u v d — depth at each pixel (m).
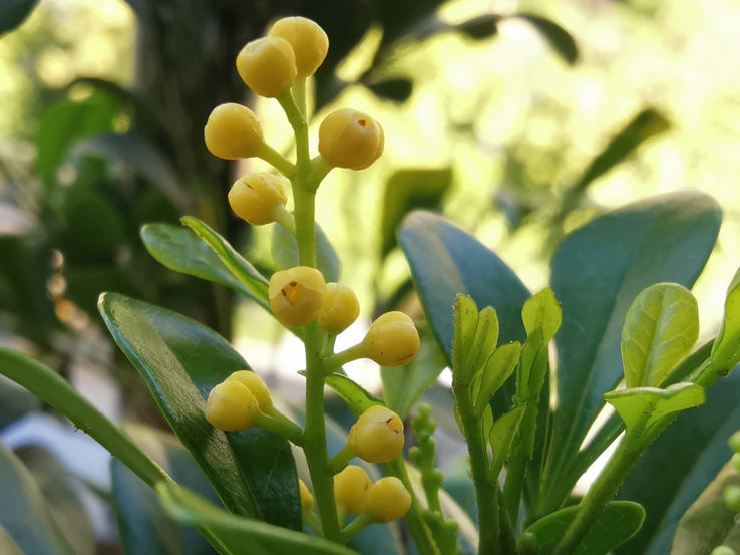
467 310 0.05
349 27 0.16
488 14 0.18
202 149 0.16
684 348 0.05
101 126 0.19
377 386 0.17
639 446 0.05
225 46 0.16
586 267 0.07
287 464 0.06
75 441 0.18
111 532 0.18
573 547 0.05
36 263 0.18
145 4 0.16
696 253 0.07
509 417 0.05
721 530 0.06
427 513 0.06
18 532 0.07
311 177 0.05
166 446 0.08
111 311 0.05
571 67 0.18
